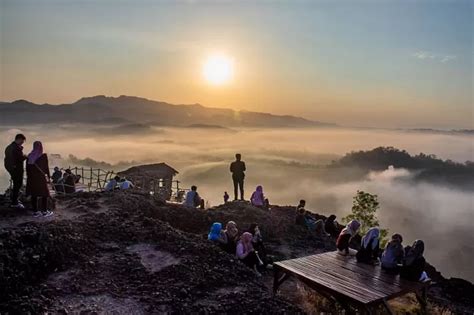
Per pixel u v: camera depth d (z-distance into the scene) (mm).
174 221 17625
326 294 11594
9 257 10156
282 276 13344
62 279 10430
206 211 18984
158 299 9938
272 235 18531
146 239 12969
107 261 11500
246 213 19438
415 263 11375
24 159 13891
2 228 11984
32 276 10273
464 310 15609
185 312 9586
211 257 12148
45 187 13727
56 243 11266
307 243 18484
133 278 10766
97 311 9312
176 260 11719
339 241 13766
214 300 10219
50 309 9250
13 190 13938
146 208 17172
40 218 13516
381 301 10266
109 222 13633
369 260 12734
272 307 10156
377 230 12789
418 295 12594
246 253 13914
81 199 16672
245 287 10992
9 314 8898
